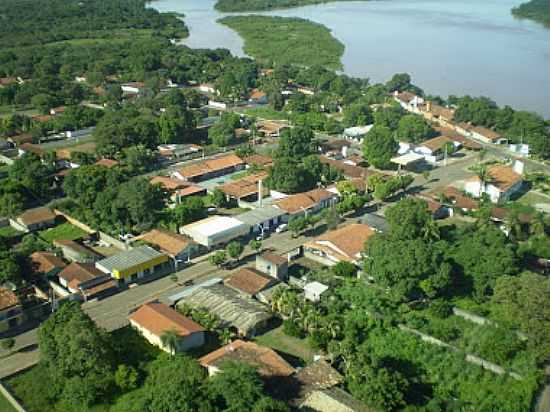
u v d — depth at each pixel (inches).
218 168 6486.2
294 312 3720.5
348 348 3299.7
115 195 5118.1
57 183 6161.4
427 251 3924.7
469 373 3341.5
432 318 3823.8
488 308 3887.8
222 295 3932.1
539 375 3282.5
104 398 3127.5
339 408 2913.4
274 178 5792.3
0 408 3085.6
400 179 5777.6
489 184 5708.7
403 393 3048.7
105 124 7219.5
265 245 4874.5
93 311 3929.6
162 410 2696.9
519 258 4215.1
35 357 3484.3
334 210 5167.3
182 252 4584.2
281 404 2768.2
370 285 4106.8
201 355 3442.4
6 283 4055.1
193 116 7810.0
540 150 7027.6
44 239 4980.3
